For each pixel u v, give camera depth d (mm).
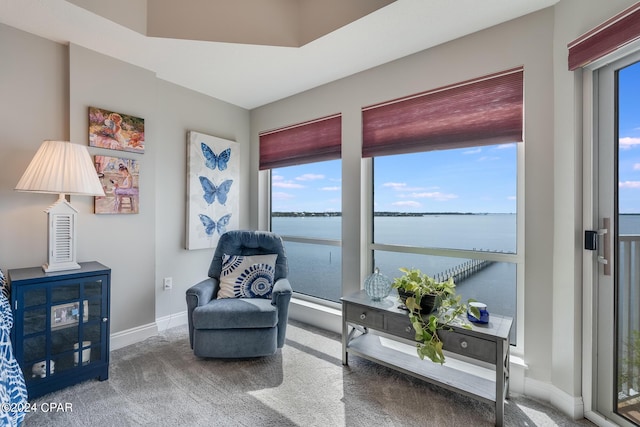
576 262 1562
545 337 1712
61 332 1747
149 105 2484
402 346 2186
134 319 2408
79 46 2105
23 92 1929
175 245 2762
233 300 2271
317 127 2822
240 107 3342
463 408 1643
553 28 1677
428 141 2145
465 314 1766
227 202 3148
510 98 1829
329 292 2840
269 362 2119
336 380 1903
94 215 2191
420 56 2174
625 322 1436
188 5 2041
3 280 1646
